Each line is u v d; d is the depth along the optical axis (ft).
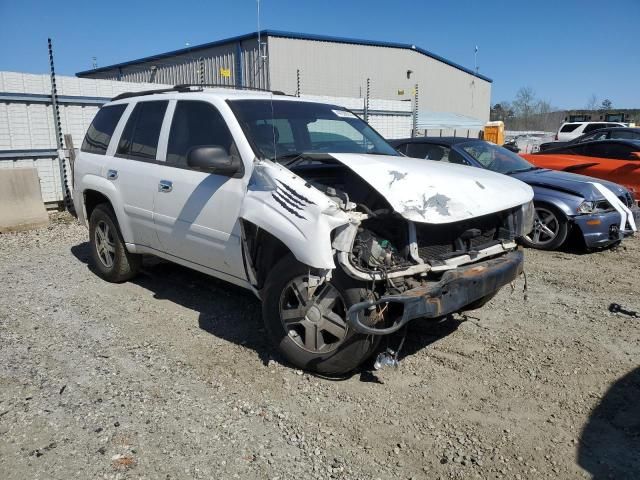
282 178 12.30
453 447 10.39
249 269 13.43
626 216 25.25
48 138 36.09
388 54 104.83
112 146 18.65
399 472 9.68
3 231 28.71
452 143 28.58
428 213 11.59
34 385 12.26
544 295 19.19
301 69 88.63
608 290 19.85
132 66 111.04
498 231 14.14
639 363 13.94
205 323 15.92
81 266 22.02
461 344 14.89
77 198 20.21
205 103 15.38
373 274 11.28
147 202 16.52
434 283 11.84
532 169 28.53
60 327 15.58
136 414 11.18
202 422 10.96
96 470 9.45
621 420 11.39
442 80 128.57
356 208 12.24
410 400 12.00
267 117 14.89
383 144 17.04
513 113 191.52
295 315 12.57
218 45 90.02
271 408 11.54
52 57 35.63
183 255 15.76
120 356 13.76
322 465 9.78
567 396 12.30
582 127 81.92
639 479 9.55
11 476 9.25
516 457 10.13
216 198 14.01
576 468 9.86
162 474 9.40
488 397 12.21
